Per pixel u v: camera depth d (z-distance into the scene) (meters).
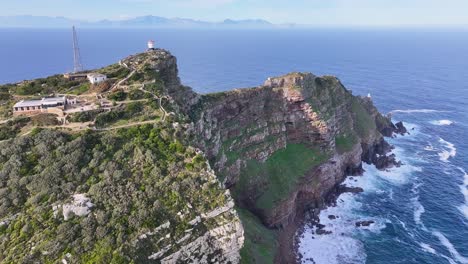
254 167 107.81
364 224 102.81
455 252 91.19
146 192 57.78
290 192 105.19
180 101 93.06
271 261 80.81
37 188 56.66
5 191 56.34
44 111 72.88
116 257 49.59
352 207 112.31
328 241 96.44
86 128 68.06
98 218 53.50
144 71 90.50
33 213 53.88
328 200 115.81
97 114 71.94
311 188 112.12
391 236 97.88
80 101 78.06
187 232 55.34
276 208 99.06
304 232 100.94
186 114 90.25
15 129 67.75
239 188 102.31
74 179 58.56
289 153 119.12
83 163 61.12
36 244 50.47
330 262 88.62
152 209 55.44
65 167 59.41
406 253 91.12
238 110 111.56
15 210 54.59
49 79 89.00
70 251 50.12
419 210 109.62
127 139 66.81
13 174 58.34
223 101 107.81
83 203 54.41
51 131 65.31
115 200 55.88
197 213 57.59
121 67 93.44
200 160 64.56
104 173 59.34
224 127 106.12
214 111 104.62
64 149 62.00
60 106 73.56
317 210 110.44
